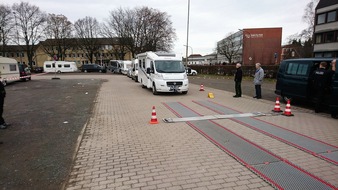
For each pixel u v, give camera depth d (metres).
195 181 3.78
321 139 5.79
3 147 5.29
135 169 4.21
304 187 3.61
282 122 7.42
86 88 18.14
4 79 19.91
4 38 53.03
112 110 9.40
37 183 3.73
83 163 4.46
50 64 51.72
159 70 13.84
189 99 12.28
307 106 10.40
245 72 31.41
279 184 3.69
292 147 5.26
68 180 3.84
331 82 8.46
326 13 41.19
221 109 9.53
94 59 82.75
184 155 4.82
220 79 29.33
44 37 59.22
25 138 5.90
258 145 5.38
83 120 7.74
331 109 7.96
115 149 5.16
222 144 5.44
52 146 5.34
